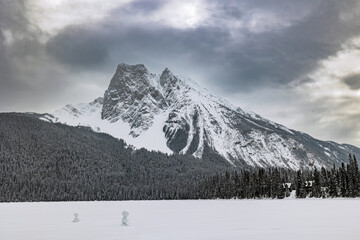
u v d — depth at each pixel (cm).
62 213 8988
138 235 4094
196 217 6869
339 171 17825
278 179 19525
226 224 5253
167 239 3725
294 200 16562
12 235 4328
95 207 13000
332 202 12925
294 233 4044
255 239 3619
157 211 9462
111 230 4666
